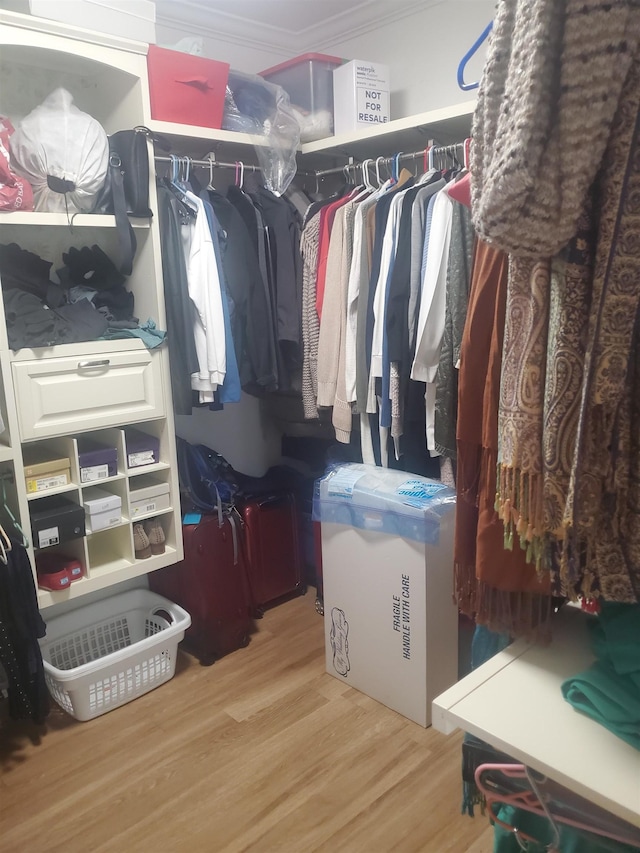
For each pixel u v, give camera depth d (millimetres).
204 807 1811
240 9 2695
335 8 2711
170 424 2301
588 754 916
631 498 935
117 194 2057
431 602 2020
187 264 2248
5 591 1925
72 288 2242
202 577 2434
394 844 1676
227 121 2457
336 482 2213
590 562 956
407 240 2111
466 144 1990
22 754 2029
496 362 1134
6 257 2098
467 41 2500
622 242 841
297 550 2980
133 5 2062
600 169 859
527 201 841
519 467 980
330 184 2994
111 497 2197
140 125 2139
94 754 2023
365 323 2271
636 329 885
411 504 1991
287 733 2096
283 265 2475
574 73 796
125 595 2617
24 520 1979
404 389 2182
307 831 1724
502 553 1168
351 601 2244
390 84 2799
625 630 1026
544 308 932
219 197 2402
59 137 1934
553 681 1082
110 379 2115
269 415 3227
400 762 1953
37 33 1895
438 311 2041
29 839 1718
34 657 1996
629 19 782
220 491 2596
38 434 1986
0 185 1848
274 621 2797
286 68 2650
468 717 996
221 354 2275
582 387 899
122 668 2191
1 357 1884
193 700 2273
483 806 1200
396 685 2158
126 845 1696
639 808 817
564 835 1092
